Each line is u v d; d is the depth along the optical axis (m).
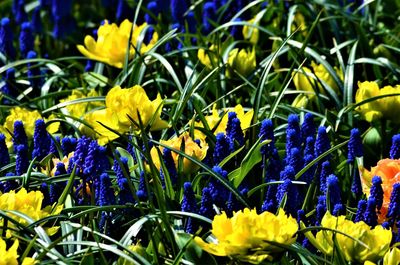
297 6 6.55
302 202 4.01
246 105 5.78
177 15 6.68
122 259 3.47
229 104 5.66
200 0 6.80
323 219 3.40
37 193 3.62
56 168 4.07
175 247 3.49
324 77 5.62
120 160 3.56
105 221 3.70
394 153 4.15
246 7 6.32
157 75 6.04
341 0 7.11
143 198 3.79
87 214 3.86
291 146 4.07
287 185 3.67
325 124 5.23
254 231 3.10
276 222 3.13
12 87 6.05
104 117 4.07
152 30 6.68
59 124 5.02
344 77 5.57
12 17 8.65
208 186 4.11
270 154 4.04
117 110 4.04
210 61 5.74
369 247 3.30
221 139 4.06
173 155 4.00
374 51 6.25
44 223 3.61
